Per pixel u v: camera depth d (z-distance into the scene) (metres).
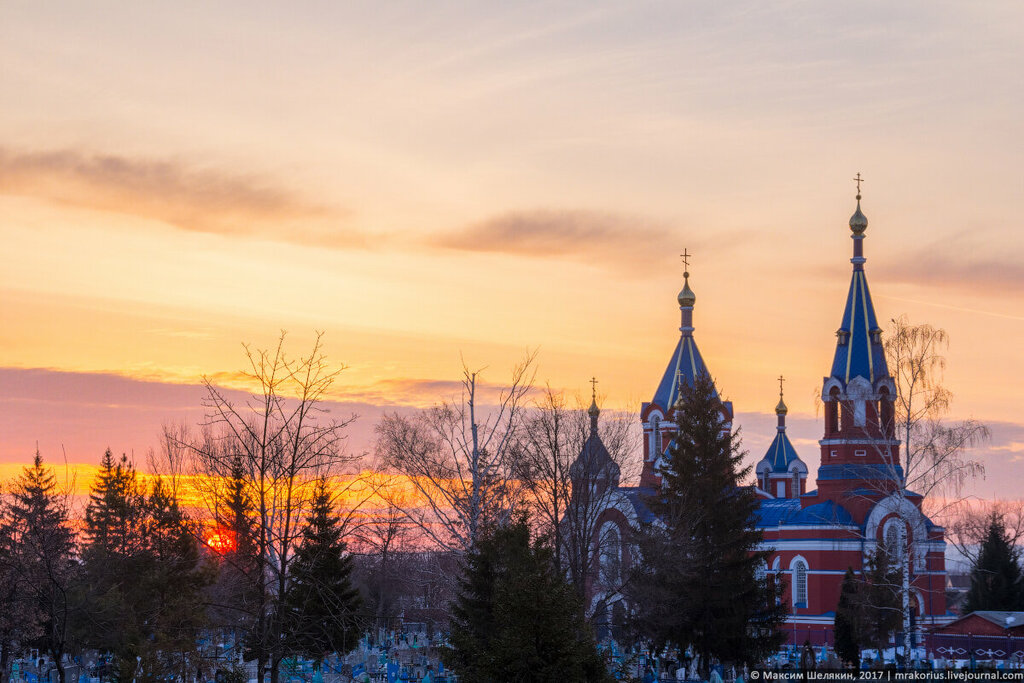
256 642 30.92
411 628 84.12
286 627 32.84
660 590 58.66
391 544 73.62
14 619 49.62
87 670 54.12
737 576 63.25
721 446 66.62
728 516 64.44
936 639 75.69
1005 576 99.50
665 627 61.34
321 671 48.31
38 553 40.91
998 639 73.12
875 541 91.44
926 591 87.06
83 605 49.03
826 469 96.38
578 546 59.25
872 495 93.50
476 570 43.00
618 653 64.56
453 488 54.97
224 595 40.81
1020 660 68.81
